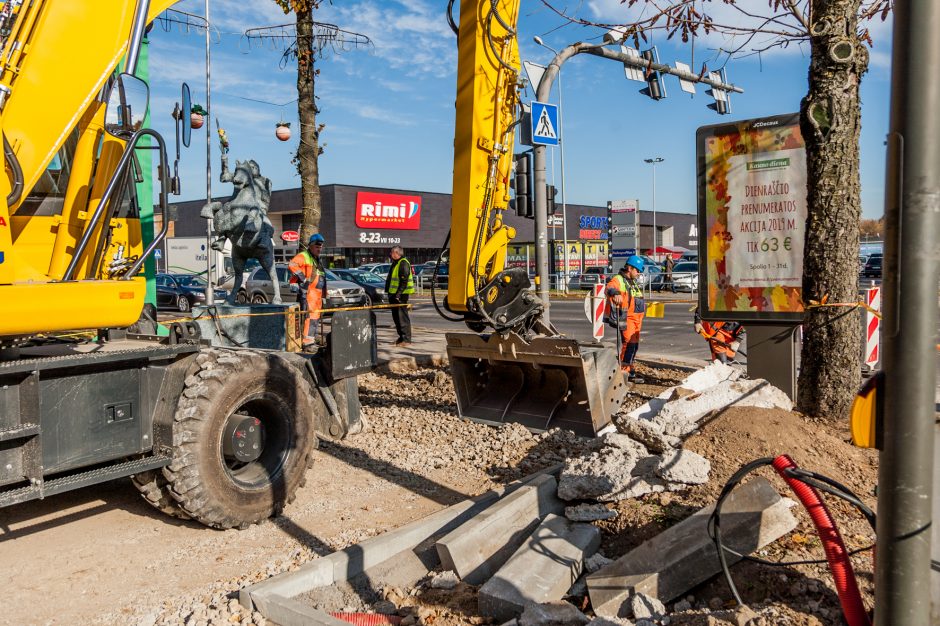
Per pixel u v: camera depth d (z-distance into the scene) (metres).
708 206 7.48
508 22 7.50
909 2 2.23
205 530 5.23
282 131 14.88
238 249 12.34
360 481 6.25
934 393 2.32
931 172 2.25
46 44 4.40
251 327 10.78
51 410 4.35
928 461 2.32
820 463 5.05
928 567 2.35
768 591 3.68
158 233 4.99
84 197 4.77
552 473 5.48
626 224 33.81
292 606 3.78
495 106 7.41
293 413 5.55
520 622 3.54
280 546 4.93
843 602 3.11
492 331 7.93
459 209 7.46
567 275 35.97
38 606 4.11
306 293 12.70
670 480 4.78
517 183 9.22
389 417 8.44
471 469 6.52
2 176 4.12
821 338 6.27
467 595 4.08
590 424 7.17
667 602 3.76
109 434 4.66
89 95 4.55
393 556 4.64
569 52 10.21
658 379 10.41
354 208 52.97
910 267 2.28
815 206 6.23
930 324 2.29
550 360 7.18
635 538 4.43
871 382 2.41
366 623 3.82
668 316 22.27
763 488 4.09
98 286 4.52
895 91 2.29
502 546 4.62
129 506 5.75
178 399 4.99
